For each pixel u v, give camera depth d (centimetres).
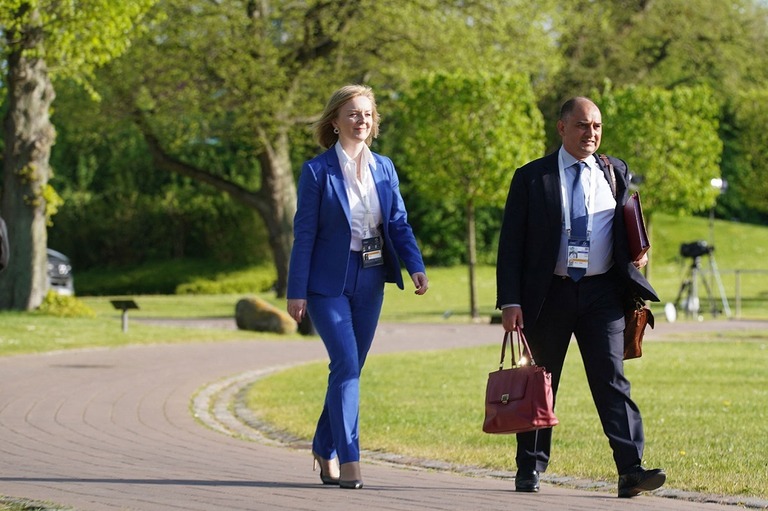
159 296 9075
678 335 4753
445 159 6247
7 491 1264
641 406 2209
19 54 4572
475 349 4044
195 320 6084
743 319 6097
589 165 1263
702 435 1788
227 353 3803
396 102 6644
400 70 6381
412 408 2238
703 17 9044
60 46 4184
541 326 1266
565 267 1249
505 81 6191
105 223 10119
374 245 1309
